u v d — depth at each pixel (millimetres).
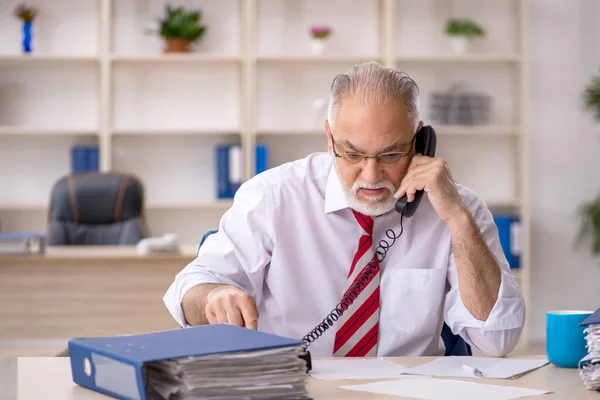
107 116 5125
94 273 3555
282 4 5363
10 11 5254
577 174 5539
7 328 3521
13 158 5332
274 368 1096
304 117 5445
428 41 5430
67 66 5344
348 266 1880
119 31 5312
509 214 5551
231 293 1496
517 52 5375
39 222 5402
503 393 1223
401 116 1672
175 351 1084
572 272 5562
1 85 5309
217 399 1057
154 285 3578
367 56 5238
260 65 5410
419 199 1753
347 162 1715
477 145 5543
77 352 1219
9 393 1195
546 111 5520
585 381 1251
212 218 5473
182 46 5172
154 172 5410
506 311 1683
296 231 1885
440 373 1371
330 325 1827
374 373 1365
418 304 1831
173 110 5414
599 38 5504
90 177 4367
